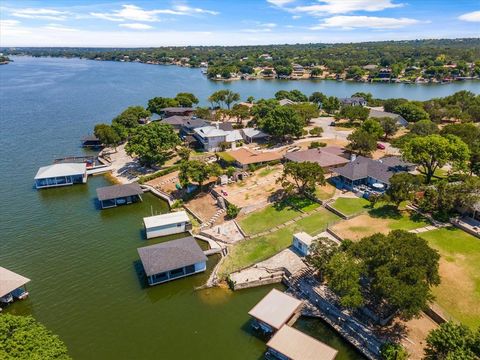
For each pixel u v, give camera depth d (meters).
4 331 37.41
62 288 57.47
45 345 37.16
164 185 95.38
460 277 52.47
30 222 78.38
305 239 62.50
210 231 72.62
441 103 160.88
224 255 65.12
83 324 50.22
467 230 64.00
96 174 106.56
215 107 195.75
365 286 52.88
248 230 71.38
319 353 41.34
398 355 40.22
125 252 67.19
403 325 46.53
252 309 48.78
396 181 70.38
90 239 71.69
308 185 80.69
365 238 51.94
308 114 147.75
